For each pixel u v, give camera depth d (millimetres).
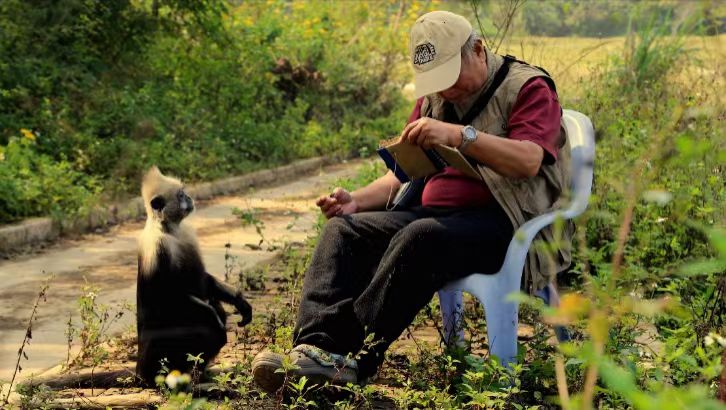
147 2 16219
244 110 16359
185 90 15477
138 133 13211
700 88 9656
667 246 6168
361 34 21828
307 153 16359
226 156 14305
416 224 4402
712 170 6309
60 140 12258
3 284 7848
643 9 11094
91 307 5879
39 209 10281
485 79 4672
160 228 5242
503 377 4129
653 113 8031
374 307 4387
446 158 4434
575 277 6422
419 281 4395
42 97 13070
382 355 4457
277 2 21109
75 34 13969
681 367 4035
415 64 4625
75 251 9391
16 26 13508
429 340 5719
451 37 4566
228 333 6078
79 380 5156
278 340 5020
